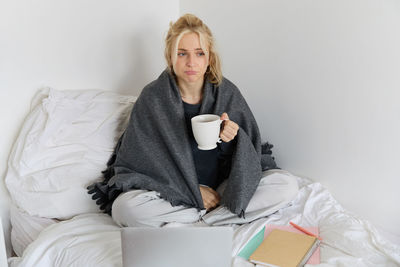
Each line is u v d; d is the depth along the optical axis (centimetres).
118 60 194
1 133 165
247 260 119
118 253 121
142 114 155
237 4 182
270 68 177
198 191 146
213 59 148
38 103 168
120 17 190
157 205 139
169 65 150
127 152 155
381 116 148
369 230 134
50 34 170
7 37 160
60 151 160
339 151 163
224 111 155
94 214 150
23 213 154
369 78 148
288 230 136
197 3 200
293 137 177
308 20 160
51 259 128
